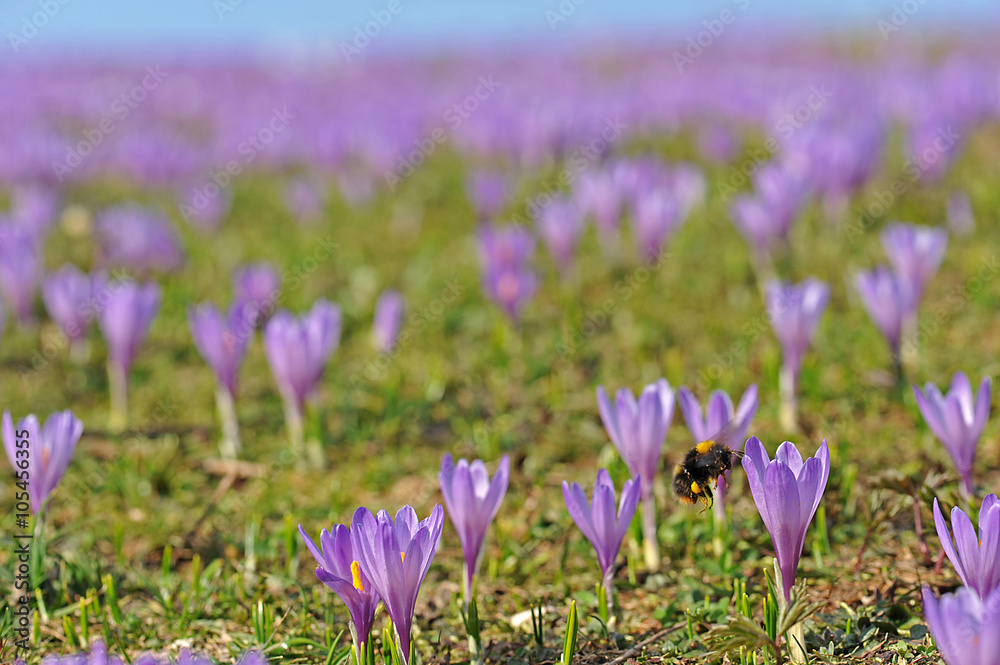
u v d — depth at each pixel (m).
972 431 1.16
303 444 1.34
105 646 1.15
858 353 1.41
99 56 9.69
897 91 3.36
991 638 1.02
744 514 1.23
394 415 1.39
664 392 1.17
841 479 1.23
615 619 1.15
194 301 1.84
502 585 1.20
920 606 1.14
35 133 3.14
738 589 1.15
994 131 3.02
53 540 1.23
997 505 1.06
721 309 1.66
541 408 1.39
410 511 1.08
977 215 2.06
